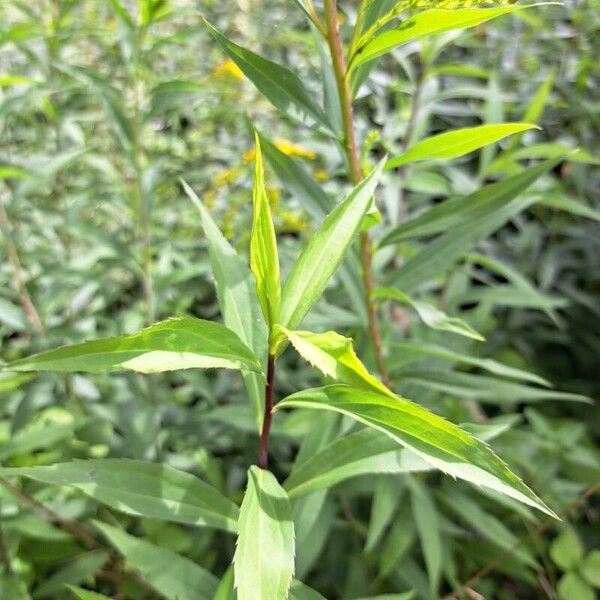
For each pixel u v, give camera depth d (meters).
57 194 0.58
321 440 0.30
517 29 0.74
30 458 0.42
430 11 0.22
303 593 0.25
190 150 0.74
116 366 0.19
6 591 0.35
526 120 0.48
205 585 0.27
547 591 0.45
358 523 0.45
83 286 0.49
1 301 0.43
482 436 0.29
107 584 0.44
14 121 0.58
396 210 0.49
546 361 0.65
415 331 0.50
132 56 0.43
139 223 0.51
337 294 0.48
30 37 0.45
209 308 0.64
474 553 0.48
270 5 1.00
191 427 0.49
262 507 0.21
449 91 0.51
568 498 0.50
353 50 0.26
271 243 0.19
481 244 0.67
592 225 0.66
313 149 0.53
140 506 0.24
